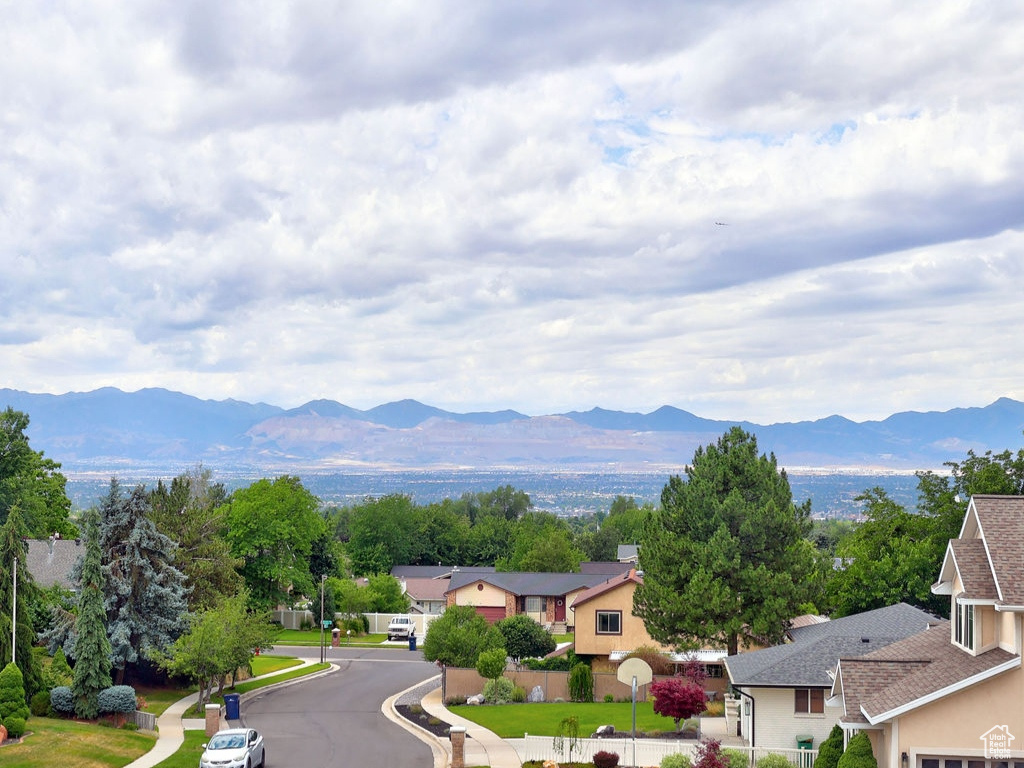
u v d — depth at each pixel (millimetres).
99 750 42406
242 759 38250
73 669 53562
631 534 181750
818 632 50594
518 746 44469
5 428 77875
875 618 48688
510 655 74875
